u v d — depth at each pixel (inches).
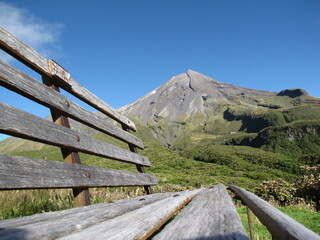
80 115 93.3
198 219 42.0
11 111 59.4
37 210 104.1
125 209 61.5
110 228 36.3
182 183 1050.1
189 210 52.6
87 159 1951.3
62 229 38.8
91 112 104.3
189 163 2336.4
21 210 100.2
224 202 63.4
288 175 2012.8
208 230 33.6
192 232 32.9
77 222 43.1
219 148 4301.2
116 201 77.3
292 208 350.9
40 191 127.8
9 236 33.0
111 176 98.9
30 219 47.4
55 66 84.4
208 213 47.8
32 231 36.2
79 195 79.8
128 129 155.9
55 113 83.2
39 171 61.6
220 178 1443.2
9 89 63.3
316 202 518.3
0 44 62.9
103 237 30.7
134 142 148.4
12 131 57.7
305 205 464.8
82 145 86.0
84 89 104.0
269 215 34.5
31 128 64.2
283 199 511.8
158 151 2881.4
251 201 57.1
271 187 541.0
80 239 29.9
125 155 123.8
